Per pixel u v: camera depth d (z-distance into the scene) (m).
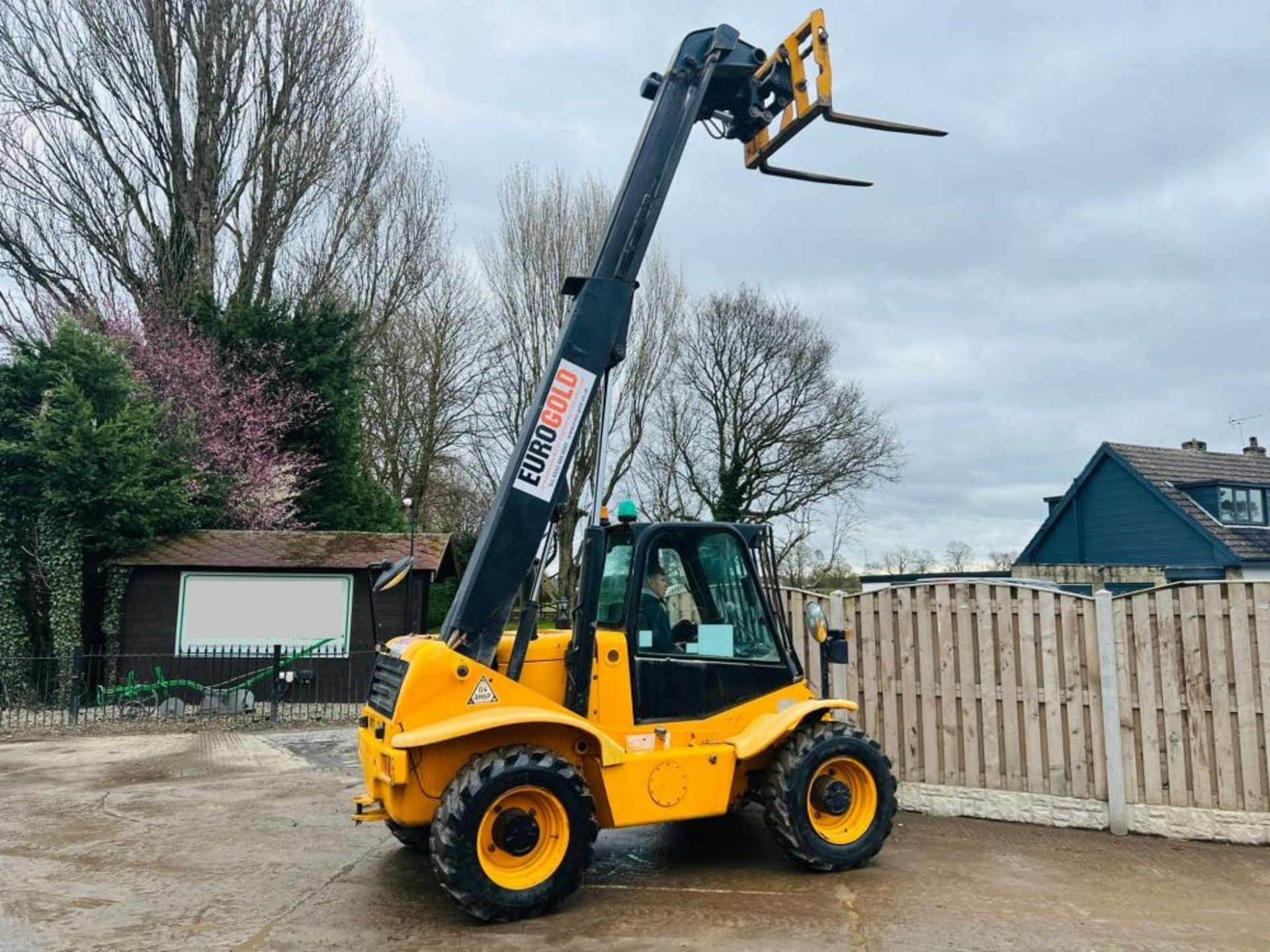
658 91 6.02
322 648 15.16
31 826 6.97
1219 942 4.47
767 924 4.71
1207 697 6.39
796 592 8.00
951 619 7.27
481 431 29.55
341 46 24.75
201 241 23.36
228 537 16.28
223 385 20.72
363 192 25.75
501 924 4.75
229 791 8.22
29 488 14.68
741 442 33.84
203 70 23.23
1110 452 27.78
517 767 4.82
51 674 14.29
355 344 23.89
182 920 4.87
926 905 5.00
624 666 5.43
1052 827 6.74
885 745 7.46
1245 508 26.80
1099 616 6.71
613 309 5.67
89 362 15.63
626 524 5.72
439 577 18.64
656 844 6.28
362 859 6.02
